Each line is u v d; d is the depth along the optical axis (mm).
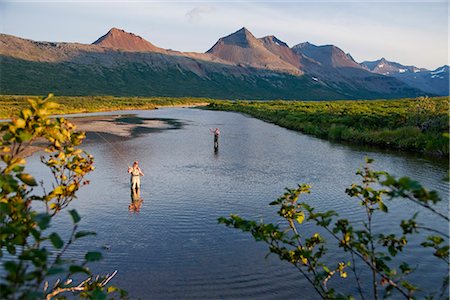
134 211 19953
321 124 65375
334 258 14242
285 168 32281
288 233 16781
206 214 19578
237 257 14453
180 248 15266
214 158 37094
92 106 130375
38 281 3467
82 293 5395
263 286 12273
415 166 32719
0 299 3234
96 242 15664
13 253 4133
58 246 3334
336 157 38094
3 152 4523
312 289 12078
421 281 12367
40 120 4562
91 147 42469
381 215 19234
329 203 21625
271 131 65125
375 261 5117
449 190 24031
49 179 26109
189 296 11641
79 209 20062
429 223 18031
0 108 87625
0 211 4254
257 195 23406
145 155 38156
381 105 108188
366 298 11383
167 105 184250
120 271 13203
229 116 106438
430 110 52312
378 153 40875
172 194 23453
